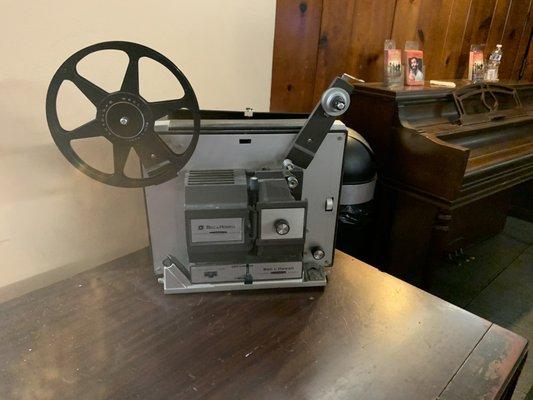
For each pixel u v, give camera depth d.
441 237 1.50
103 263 0.96
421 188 1.42
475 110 1.73
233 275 0.80
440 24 1.92
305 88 1.48
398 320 0.75
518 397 1.40
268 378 0.62
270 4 1.14
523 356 0.69
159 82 0.97
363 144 1.34
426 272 1.59
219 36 1.06
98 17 0.82
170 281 0.81
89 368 0.63
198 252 0.73
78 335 0.70
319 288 0.84
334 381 0.62
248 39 1.13
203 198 0.70
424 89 1.52
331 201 0.84
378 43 1.67
